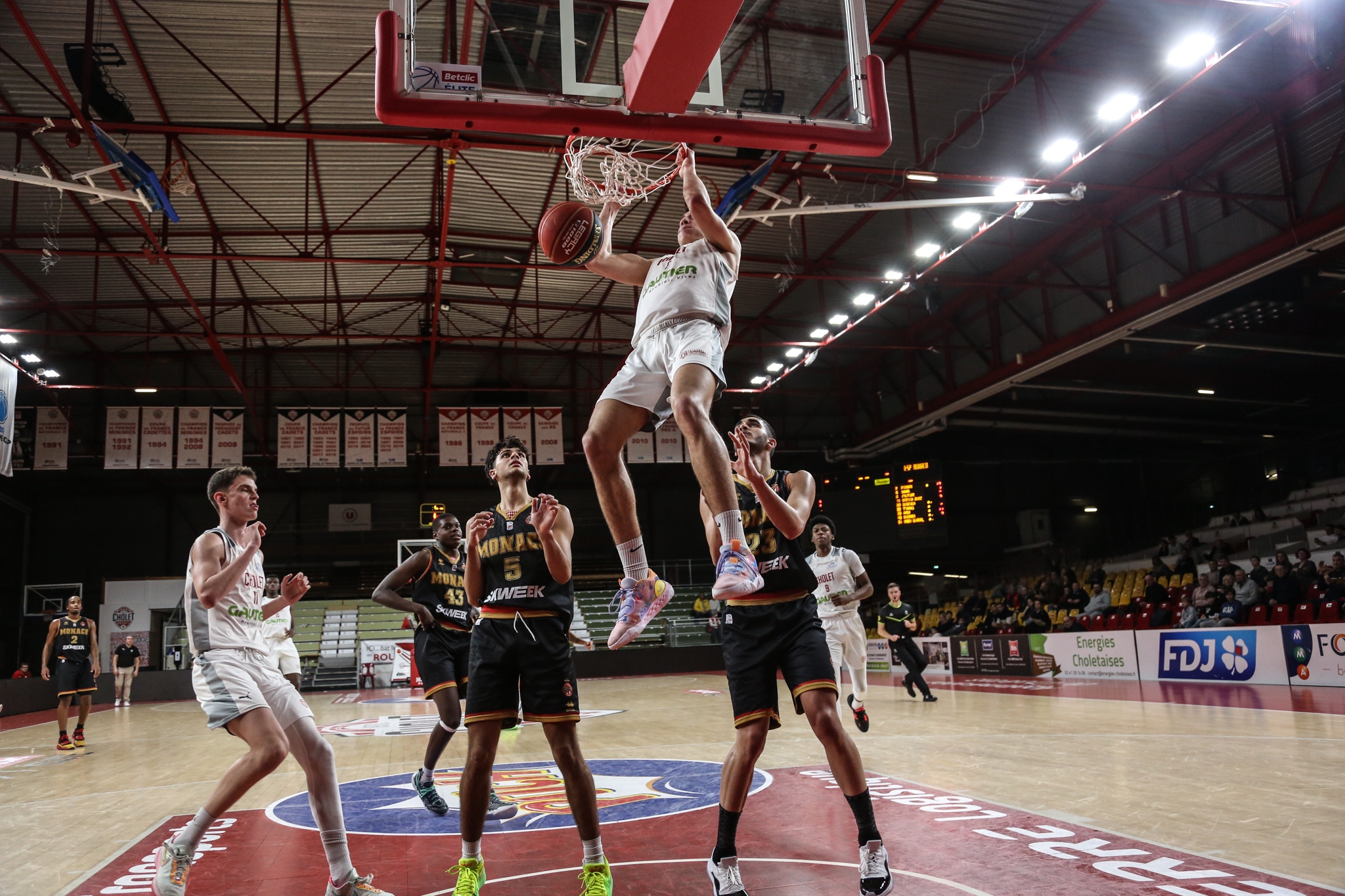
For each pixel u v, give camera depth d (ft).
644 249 61.46
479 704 10.07
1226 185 50.21
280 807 15.81
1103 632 44.34
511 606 10.32
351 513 87.45
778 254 62.54
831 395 89.15
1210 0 38.47
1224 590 44.47
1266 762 16.58
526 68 10.37
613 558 89.66
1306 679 34.06
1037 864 9.89
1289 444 84.79
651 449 75.72
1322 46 40.04
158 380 79.66
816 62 11.34
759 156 47.65
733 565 7.78
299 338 63.31
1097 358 68.74
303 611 82.28
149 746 29.40
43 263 59.62
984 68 44.42
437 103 9.94
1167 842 10.68
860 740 22.16
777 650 9.67
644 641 76.48
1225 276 48.85
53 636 29.07
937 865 10.01
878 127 11.01
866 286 68.33
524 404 86.07
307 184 50.85
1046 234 61.41
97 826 14.89
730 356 84.38
